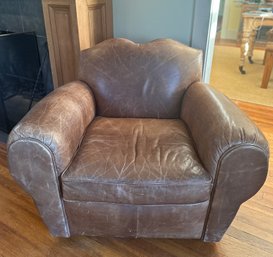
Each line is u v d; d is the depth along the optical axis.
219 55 4.20
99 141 1.17
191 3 1.58
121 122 1.38
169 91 1.45
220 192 1.00
